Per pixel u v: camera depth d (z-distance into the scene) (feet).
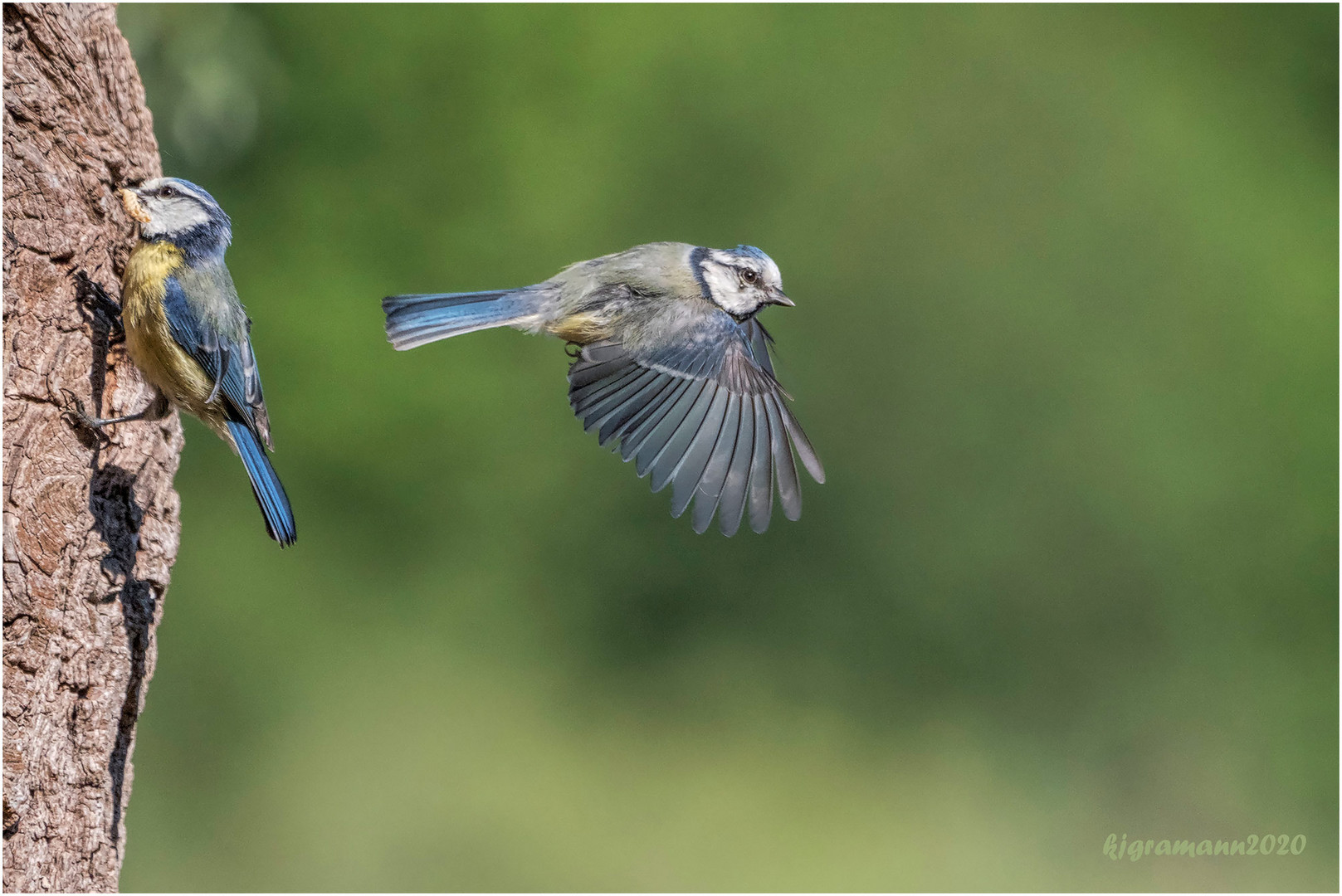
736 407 19.43
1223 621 53.62
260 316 53.62
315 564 51.70
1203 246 60.49
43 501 16.28
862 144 61.77
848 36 62.80
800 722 50.62
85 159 17.83
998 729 51.31
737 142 61.41
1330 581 53.67
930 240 60.34
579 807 44.50
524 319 20.07
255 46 45.01
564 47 58.39
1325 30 65.92
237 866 39.78
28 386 16.34
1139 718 51.90
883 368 58.03
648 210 60.29
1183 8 66.44
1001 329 58.34
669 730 49.65
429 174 56.85
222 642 49.24
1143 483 54.95
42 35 17.22
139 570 18.15
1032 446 56.29
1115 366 57.72
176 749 46.11
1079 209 60.95
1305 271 60.44
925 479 55.77
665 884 39.93
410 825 42.50
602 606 52.90
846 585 53.72
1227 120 65.41
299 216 55.52
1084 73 64.49
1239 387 57.36
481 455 53.93
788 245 60.49
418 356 54.19
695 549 52.80
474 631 52.11
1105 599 53.88
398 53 56.18
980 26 63.62
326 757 46.73
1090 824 46.29
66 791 16.11
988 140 62.18
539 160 58.23
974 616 53.78
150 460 18.48
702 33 60.90
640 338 19.90
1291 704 52.13
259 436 18.99
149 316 17.69
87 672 16.49
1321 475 55.26
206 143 42.39
